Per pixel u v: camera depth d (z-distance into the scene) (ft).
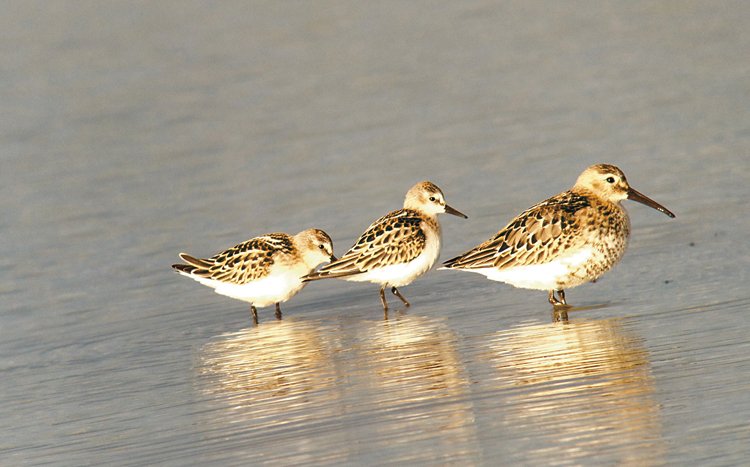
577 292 49.19
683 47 101.19
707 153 70.13
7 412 40.75
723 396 34.24
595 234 46.42
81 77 107.76
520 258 46.88
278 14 128.98
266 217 67.05
